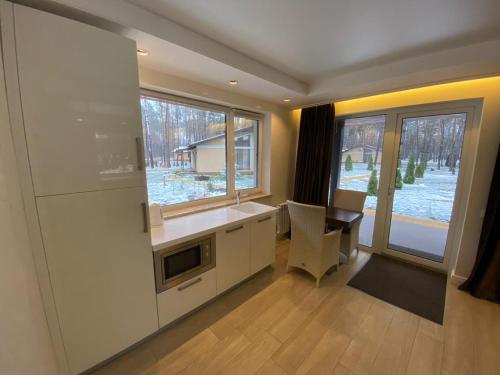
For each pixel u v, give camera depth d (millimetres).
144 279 1554
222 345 1650
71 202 1194
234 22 1500
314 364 1498
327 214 2762
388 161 2980
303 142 3512
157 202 2273
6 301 752
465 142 2426
